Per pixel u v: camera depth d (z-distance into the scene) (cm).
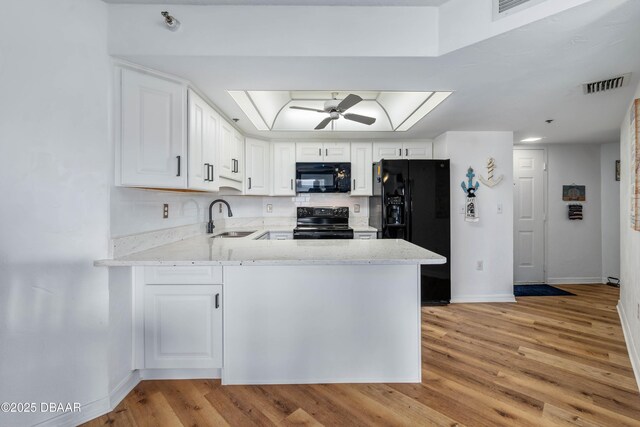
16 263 130
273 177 355
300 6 157
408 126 306
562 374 185
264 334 173
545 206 404
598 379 180
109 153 155
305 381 175
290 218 392
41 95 134
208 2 154
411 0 152
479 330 252
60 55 139
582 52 156
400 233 314
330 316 173
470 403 158
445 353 212
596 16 127
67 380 142
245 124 286
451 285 330
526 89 206
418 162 313
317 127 274
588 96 219
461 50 153
